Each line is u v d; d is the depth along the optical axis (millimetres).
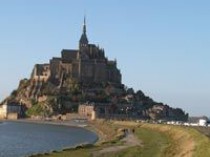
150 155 110562
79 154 117438
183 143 118688
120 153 118438
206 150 85562
